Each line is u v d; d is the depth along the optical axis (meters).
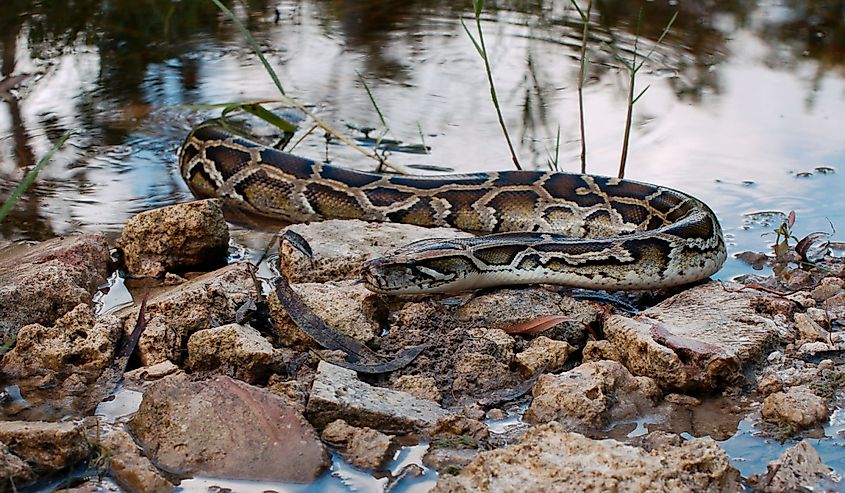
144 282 10.33
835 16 20.19
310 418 7.52
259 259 10.95
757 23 19.89
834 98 16.06
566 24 19.48
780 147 14.12
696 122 15.00
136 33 18.25
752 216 12.13
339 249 10.30
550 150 13.91
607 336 8.83
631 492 6.37
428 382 8.22
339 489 6.90
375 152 13.34
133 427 7.51
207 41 18.12
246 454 7.07
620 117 15.13
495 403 8.07
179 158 13.47
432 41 18.47
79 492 6.70
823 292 10.05
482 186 12.40
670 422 7.91
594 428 7.74
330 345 8.69
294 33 18.77
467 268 9.66
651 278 10.11
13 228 11.38
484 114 15.14
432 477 7.05
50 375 8.27
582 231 12.20
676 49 18.20
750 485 6.96
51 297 9.18
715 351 8.30
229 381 7.50
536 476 6.49
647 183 12.23
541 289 9.86
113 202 12.27
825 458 7.31
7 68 16.30
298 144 14.02
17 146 13.63
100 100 15.30
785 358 8.76
